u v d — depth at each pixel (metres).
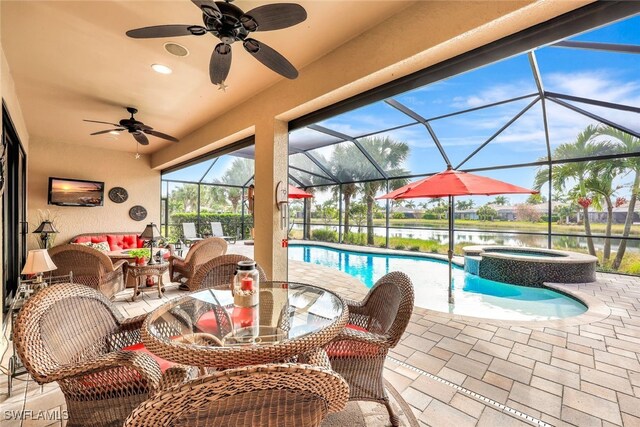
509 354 2.50
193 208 10.24
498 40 1.95
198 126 5.00
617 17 1.56
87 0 2.03
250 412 0.73
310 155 8.78
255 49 2.01
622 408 1.82
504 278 5.46
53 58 2.80
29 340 1.21
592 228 5.73
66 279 3.40
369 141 7.26
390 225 9.05
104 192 6.73
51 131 5.41
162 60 2.84
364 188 9.60
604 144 5.26
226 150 4.87
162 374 1.36
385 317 1.86
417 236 8.57
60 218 6.14
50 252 3.31
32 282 3.08
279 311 1.73
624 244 5.41
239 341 1.33
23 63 2.89
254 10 1.66
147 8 2.12
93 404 1.29
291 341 1.25
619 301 3.96
